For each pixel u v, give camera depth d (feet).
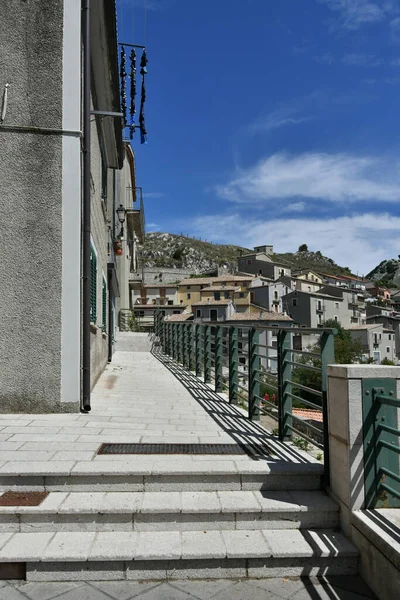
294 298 235.61
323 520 11.59
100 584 9.93
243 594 9.68
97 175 29.43
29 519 11.10
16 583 9.91
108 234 42.80
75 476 12.30
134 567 10.14
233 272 326.03
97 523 11.18
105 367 40.14
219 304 196.13
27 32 20.01
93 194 25.90
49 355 19.54
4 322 19.39
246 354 22.67
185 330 40.73
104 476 12.35
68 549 10.25
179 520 11.32
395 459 11.27
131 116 34.71
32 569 10.00
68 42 20.12
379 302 348.38
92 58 26.09
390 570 9.12
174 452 14.34
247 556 10.28
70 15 20.20
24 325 19.48
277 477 12.69
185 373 36.76
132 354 57.67
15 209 19.67
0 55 19.84
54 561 9.98
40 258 19.67
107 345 43.75
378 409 11.23
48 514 11.09
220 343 27.48
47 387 19.54
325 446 12.64
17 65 19.92
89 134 20.86
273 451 14.64
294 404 56.03
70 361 19.66
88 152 20.67
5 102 19.74
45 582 9.96
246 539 10.90
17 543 10.49
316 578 10.32
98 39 24.58
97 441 15.37
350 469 11.07
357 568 10.53
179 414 20.68
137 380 32.58
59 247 19.77
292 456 14.15
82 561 10.03
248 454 14.32
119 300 80.89
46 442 15.15
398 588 8.81
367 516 10.61
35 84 19.97
